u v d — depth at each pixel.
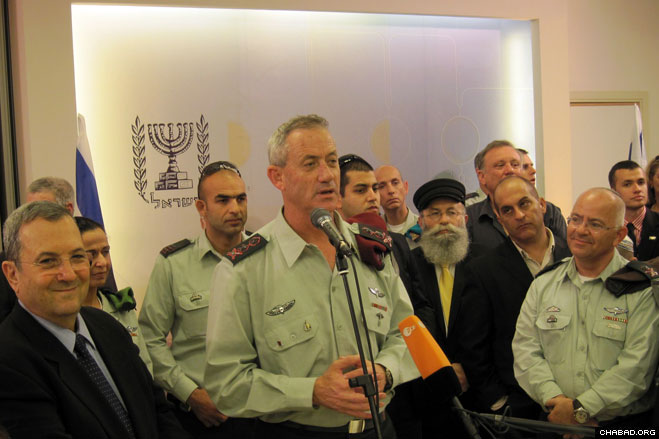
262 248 2.12
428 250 3.19
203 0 4.45
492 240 3.86
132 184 4.44
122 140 4.42
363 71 4.89
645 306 2.46
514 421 2.09
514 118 5.22
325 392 1.88
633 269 2.55
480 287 3.00
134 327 3.03
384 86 4.95
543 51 5.12
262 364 2.06
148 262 4.47
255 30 4.66
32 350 1.84
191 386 3.06
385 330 2.11
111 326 2.19
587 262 2.61
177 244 3.41
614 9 6.66
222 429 3.11
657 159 4.78
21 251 1.90
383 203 3.96
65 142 4.18
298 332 2.01
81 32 4.34
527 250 3.09
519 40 5.20
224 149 4.62
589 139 6.69
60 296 1.90
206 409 3.02
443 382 2.64
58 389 1.84
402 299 2.25
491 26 5.15
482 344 2.97
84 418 1.84
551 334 2.62
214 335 2.04
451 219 3.22
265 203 4.70
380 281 2.19
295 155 2.00
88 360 1.99
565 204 5.18
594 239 2.54
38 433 1.74
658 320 2.42
